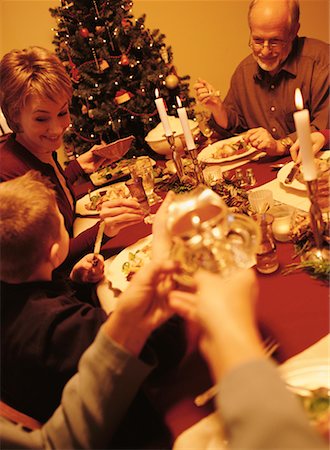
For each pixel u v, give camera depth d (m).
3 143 1.75
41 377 0.96
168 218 0.94
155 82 2.89
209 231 0.83
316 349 0.89
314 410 0.71
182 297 0.73
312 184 1.06
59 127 1.72
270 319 1.00
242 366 0.51
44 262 1.02
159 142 2.16
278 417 0.47
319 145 1.76
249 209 1.45
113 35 2.83
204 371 0.90
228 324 0.56
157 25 3.76
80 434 0.83
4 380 0.99
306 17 4.15
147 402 0.98
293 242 1.24
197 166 1.68
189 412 0.83
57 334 0.94
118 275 1.29
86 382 0.83
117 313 0.82
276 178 1.70
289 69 2.19
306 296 1.04
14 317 0.98
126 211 1.48
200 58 3.96
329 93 2.15
